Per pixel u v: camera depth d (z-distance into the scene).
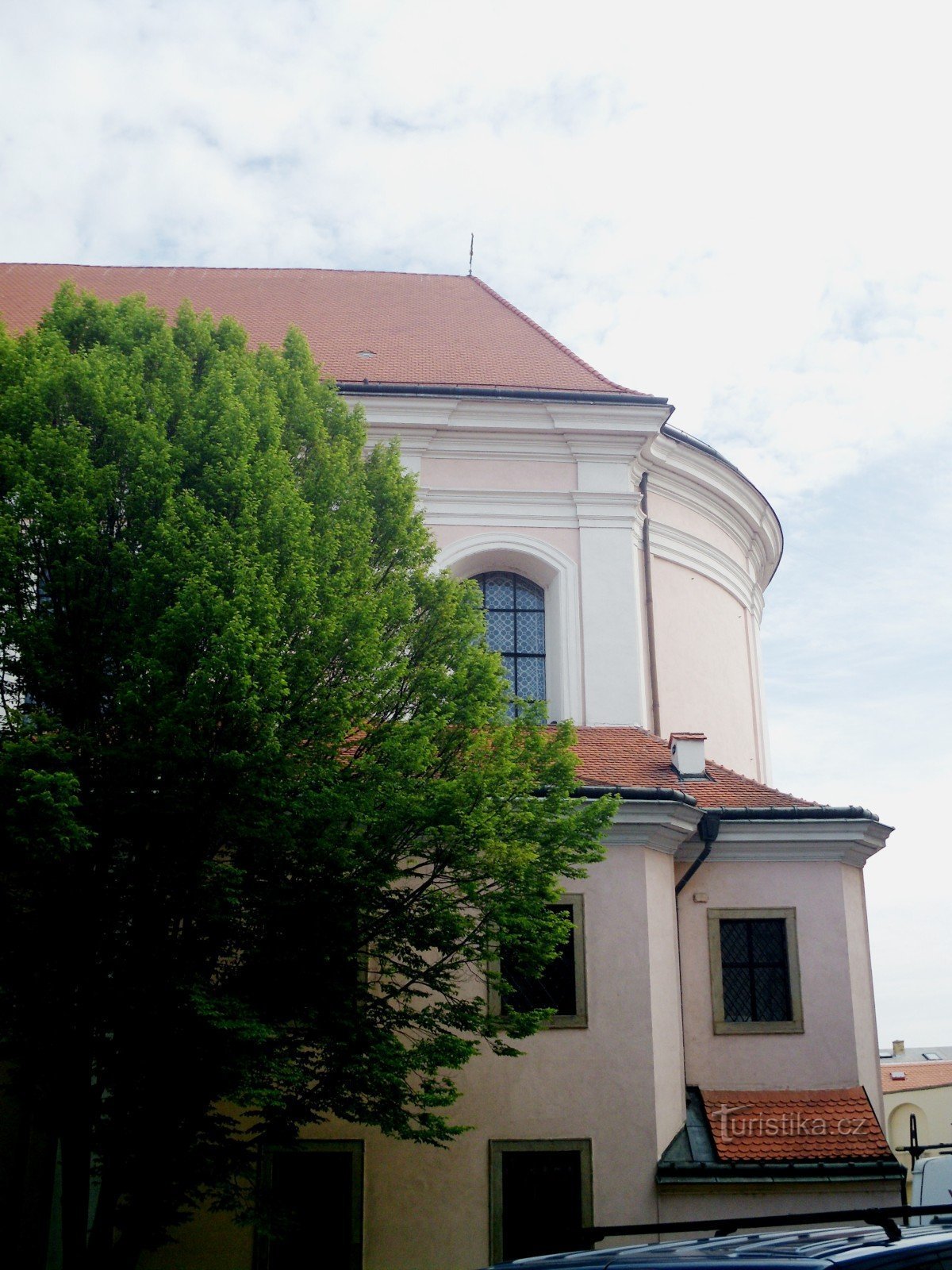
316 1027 12.81
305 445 15.59
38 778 11.13
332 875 12.95
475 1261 16.48
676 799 18.66
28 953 12.30
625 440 23.56
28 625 12.62
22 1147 16.08
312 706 13.05
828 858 19.92
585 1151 17.05
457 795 13.03
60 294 15.90
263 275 30.17
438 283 30.30
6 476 13.16
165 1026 12.16
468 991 17.70
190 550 12.87
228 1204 12.81
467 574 23.31
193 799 12.30
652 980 18.02
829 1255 5.60
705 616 25.14
